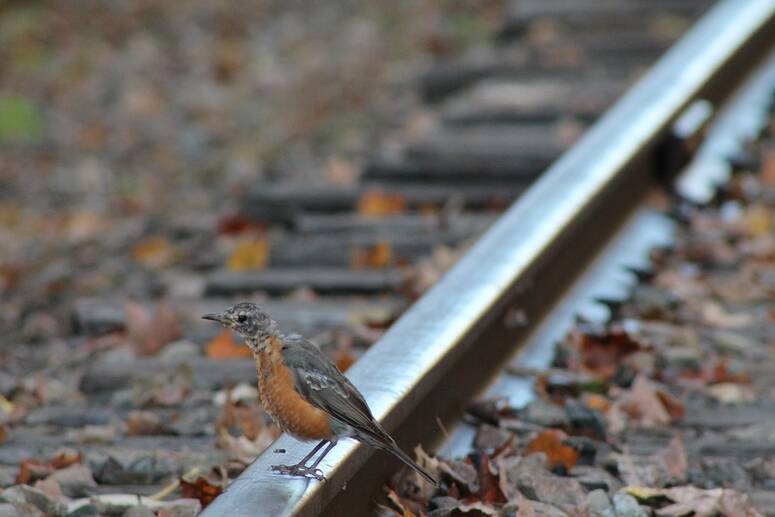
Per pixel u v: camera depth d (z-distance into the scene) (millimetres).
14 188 19891
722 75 16344
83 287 13625
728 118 16203
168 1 30688
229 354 10172
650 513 7156
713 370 9438
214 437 8461
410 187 14914
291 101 24047
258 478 6141
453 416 8312
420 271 11930
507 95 17922
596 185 11656
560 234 10555
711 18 17219
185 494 7336
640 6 21688
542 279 10383
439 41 26188
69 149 22047
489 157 15125
